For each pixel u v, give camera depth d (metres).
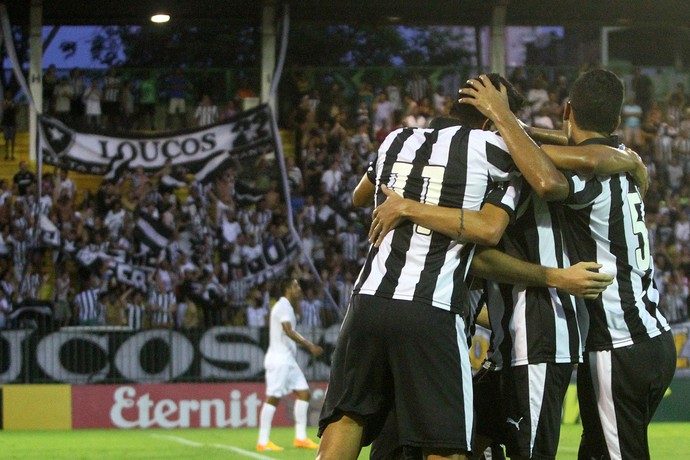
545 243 8.03
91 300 29.31
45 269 31.22
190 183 31.94
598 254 8.09
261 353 26.62
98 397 26.12
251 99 35.59
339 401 7.36
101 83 35.50
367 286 7.26
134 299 29.31
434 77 36.69
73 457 18.45
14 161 34.56
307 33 39.06
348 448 7.36
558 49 39.69
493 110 7.54
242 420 26.42
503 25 36.22
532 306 8.03
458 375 7.12
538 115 36.16
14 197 31.94
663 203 34.38
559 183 7.38
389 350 7.16
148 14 36.12
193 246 30.92
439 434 7.02
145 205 31.28
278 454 18.94
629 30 39.19
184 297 29.58
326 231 32.75
